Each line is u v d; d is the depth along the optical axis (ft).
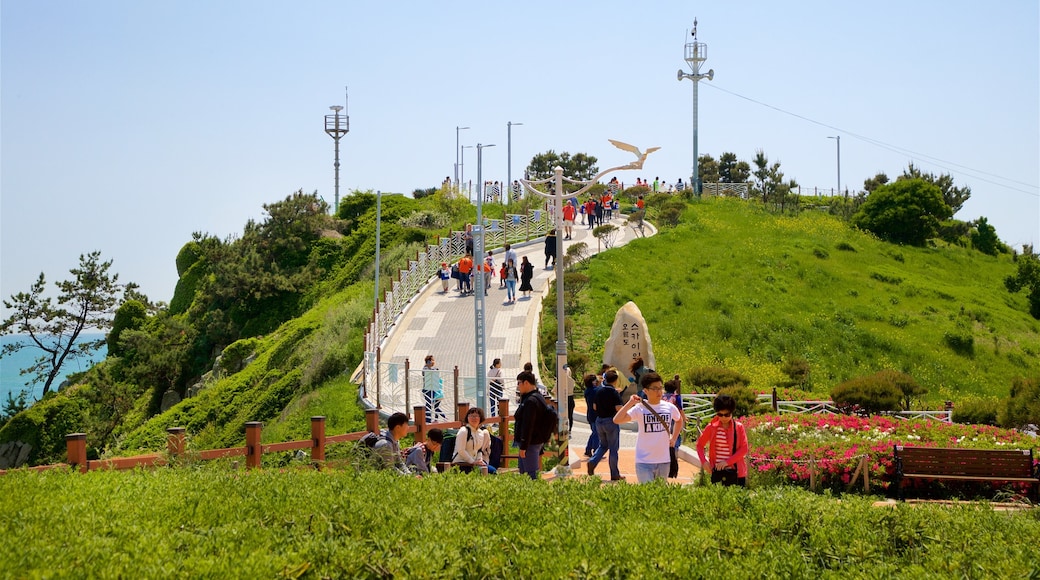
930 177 245.65
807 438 57.62
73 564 19.86
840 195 244.01
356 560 22.07
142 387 156.87
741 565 23.40
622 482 32.37
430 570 21.80
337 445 45.16
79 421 138.21
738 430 35.88
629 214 194.49
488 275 131.44
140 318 177.58
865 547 25.50
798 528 27.25
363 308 129.29
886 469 47.62
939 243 196.75
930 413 82.99
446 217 199.41
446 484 30.35
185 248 214.90
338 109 256.93
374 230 193.77
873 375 91.35
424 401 81.92
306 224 195.83
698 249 157.58
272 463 45.78
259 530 23.77
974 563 24.47
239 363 144.36
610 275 137.90
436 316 119.24
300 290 177.58
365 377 94.79
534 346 104.37
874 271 159.02
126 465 34.99
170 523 24.21
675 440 39.93
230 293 175.63
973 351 129.29
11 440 135.44
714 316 125.90
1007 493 44.91
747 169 286.46
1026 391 76.02
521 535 25.09
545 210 178.50
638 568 22.50
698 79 204.23
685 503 28.99
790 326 126.21
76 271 168.25
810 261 157.07
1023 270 169.48
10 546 20.40
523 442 42.98
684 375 99.96
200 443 107.34
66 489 27.12
